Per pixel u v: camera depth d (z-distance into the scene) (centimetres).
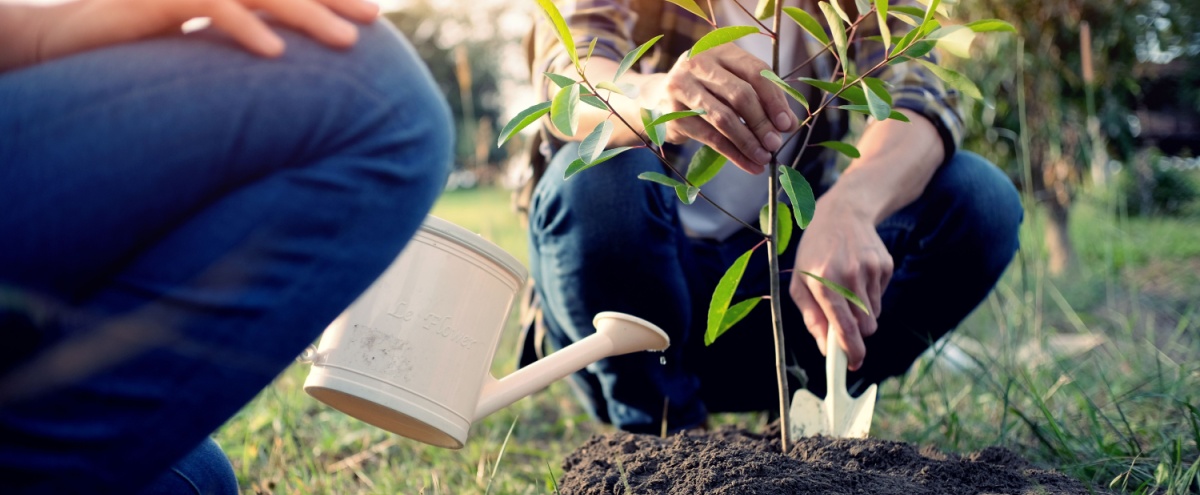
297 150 70
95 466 66
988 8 419
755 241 187
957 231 170
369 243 75
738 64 110
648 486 118
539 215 164
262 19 71
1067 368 220
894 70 162
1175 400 163
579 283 162
